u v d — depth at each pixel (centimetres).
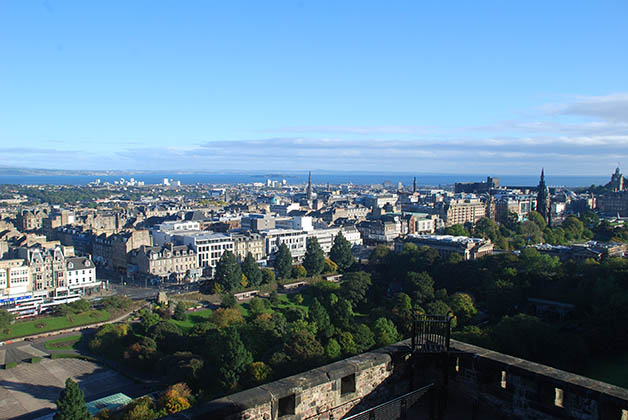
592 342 17762
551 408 4041
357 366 4259
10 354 19975
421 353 4544
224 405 3538
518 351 16112
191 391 15512
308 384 3941
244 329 19062
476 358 4444
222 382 15225
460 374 4569
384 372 4462
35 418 15050
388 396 4506
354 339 18125
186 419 3353
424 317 4725
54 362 19350
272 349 16950
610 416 3747
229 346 15625
